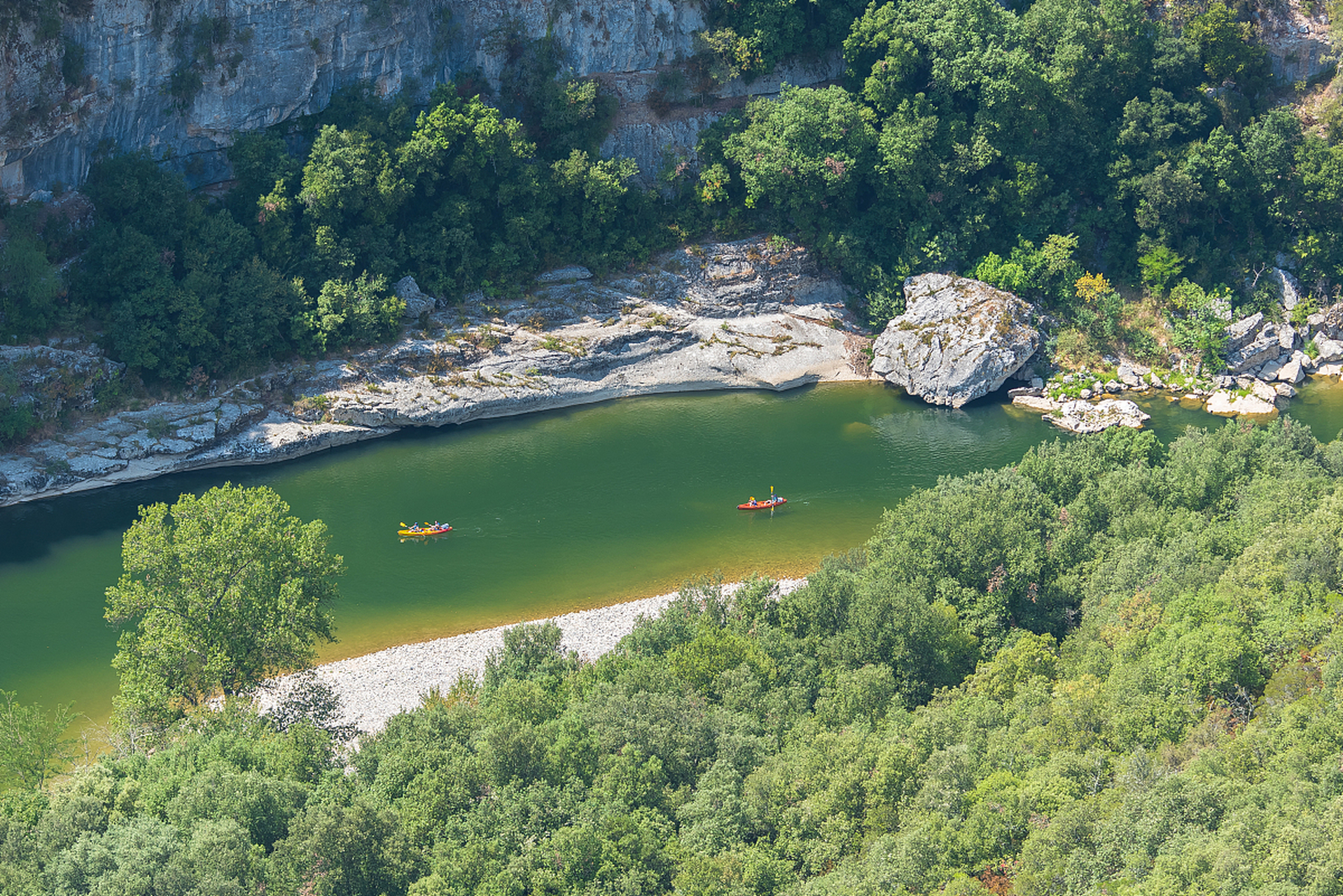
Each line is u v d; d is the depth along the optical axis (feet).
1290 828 160.97
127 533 240.32
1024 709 221.25
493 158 421.18
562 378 417.69
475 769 202.69
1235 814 170.60
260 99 399.85
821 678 243.40
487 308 420.36
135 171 382.01
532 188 422.00
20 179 369.30
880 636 244.42
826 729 222.07
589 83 432.66
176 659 236.02
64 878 175.32
